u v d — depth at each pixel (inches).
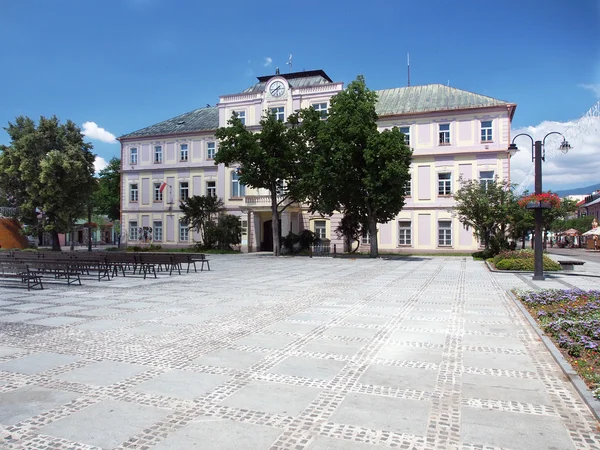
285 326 348.8
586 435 162.7
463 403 192.9
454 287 592.1
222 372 235.8
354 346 287.7
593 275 738.2
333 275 775.7
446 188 1552.7
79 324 358.0
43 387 214.5
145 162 1958.7
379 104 1702.8
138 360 258.2
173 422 174.9
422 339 305.4
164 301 477.7
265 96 1721.2
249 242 1692.9
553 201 661.9
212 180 1844.2
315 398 199.0
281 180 1391.5
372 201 1226.6
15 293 544.4
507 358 259.0
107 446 156.2
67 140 1731.1
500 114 1494.8
